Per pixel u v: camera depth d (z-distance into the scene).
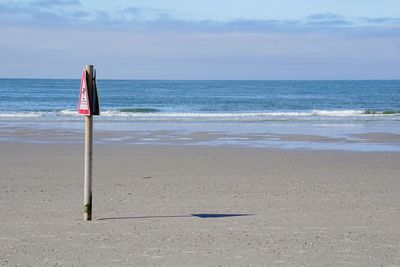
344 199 11.06
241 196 11.35
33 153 18.84
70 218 9.12
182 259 6.79
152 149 20.23
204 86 167.50
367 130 29.27
